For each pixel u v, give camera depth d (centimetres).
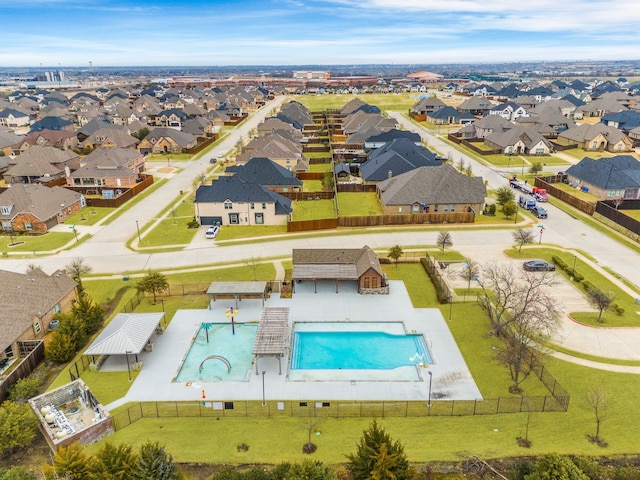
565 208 8519
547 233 7331
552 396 3816
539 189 9025
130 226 7931
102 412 3597
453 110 17725
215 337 4822
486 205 8519
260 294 5384
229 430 3494
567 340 4578
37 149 10875
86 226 7962
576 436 3353
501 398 3816
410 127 17325
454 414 3644
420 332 4834
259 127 14625
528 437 3350
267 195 7894
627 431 3400
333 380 4141
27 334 4641
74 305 5034
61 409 3794
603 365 4206
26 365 4178
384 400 3859
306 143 14388
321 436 3416
